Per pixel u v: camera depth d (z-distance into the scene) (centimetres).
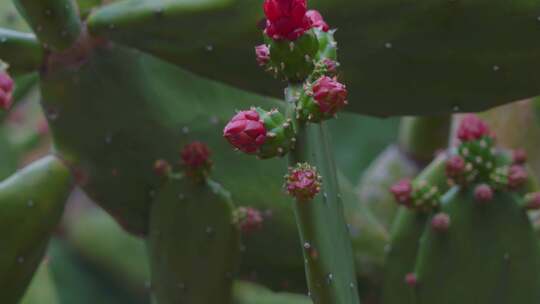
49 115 77
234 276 77
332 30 65
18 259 76
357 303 64
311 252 60
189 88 77
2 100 66
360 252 80
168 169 76
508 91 70
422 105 71
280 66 61
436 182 79
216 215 76
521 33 68
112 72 76
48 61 76
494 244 76
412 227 78
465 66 69
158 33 72
